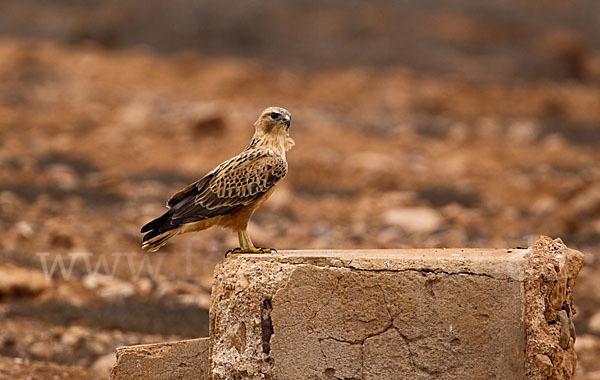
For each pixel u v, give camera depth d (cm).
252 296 627
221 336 640
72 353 957
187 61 3434
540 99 3256
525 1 5038
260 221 1662
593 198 1725
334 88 3294
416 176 2094
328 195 1933
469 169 2181
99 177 1909
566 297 641
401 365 611
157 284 1214
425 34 4291
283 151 729
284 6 4550
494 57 4109
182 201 703
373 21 4381
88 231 1436
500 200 1895
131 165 2108
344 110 3030
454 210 1792
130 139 2322
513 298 604
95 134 2372
